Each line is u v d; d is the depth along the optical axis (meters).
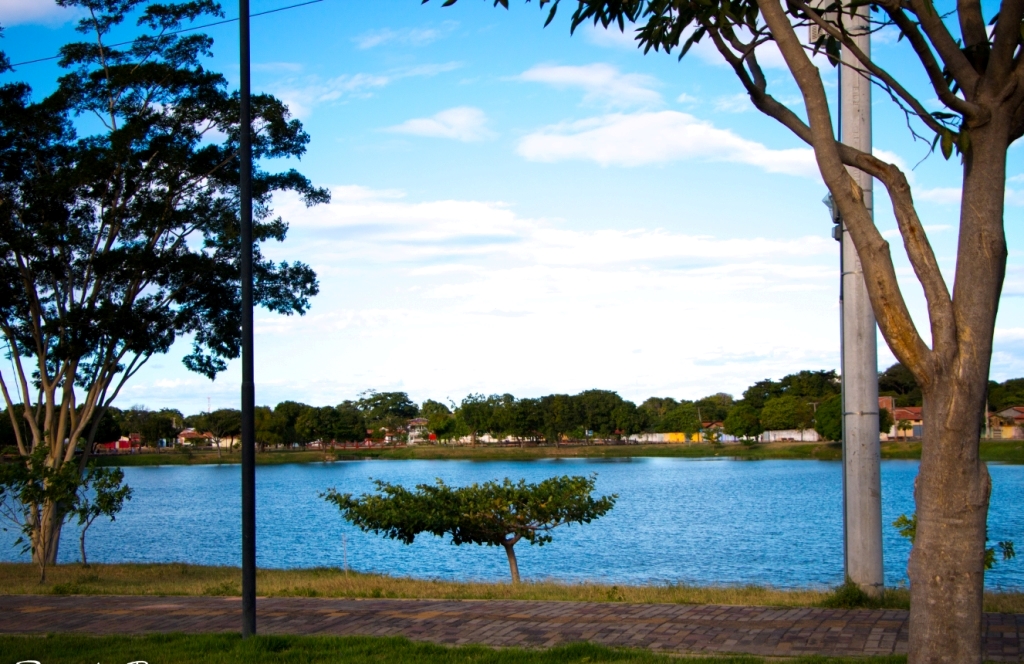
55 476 20.89
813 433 121.56
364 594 13.01
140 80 24.86
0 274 24.56
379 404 177.00
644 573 23.36
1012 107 5.16
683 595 12.23
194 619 10.93
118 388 26.92
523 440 141.88
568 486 16.33
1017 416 101.50
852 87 11.32
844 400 11.42
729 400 163.00
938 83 5.48
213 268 25.86
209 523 45.84
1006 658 7.65
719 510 43.88
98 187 24.75
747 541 31.11
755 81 6.35
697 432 138.62
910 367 5.18
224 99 25.84
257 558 29.95
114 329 24.19
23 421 46.78
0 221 24.08
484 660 8.05
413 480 78.31
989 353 5.11
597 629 9.38
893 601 10.62
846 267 11.43
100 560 31.33
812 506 45.16
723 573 23.19
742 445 122.94
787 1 6.25
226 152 26.06
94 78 25.14
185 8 25.33
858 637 8.55
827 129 5.44
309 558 29.30
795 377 126.81
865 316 11.28
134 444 158.38
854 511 11.17
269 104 26.09
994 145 5.18
